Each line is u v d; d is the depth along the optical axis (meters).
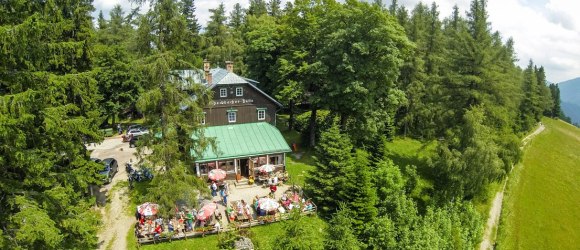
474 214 36.78
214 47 70.62
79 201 21.97
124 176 37.09
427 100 48.03
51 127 16.94
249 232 27.91
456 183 37.06
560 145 88.44
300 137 49.62
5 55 15.39
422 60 51.59
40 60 17.16
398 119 55.62
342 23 43.34
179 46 25.17
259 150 36.97
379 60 41.28
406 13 55.28
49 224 15.79
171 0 24.17
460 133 37.84
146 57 24.61
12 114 14.60
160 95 24.16
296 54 44.88
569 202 57.16
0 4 16.20
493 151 36.19
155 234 26.69
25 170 17.86
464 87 40.66
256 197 32.16
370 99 41.56
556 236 46.28
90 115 26.98
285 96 44.12
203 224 28.50
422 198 39.94
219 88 40.56
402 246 29.14
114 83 51.66
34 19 14.93
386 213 32.47
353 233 30.45
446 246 31.55
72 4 26.73
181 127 26.72
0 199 17.03
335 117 45.72
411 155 49.03
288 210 31.00
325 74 41.91
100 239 26.97
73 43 17.97
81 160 24.53
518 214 47.88
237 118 42.03
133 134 47.84
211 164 36.03
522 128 82.88
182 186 26.20
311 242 21.67
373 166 38.78
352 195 31.70
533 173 63.34
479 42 40.28
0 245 15.32
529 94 82.94
